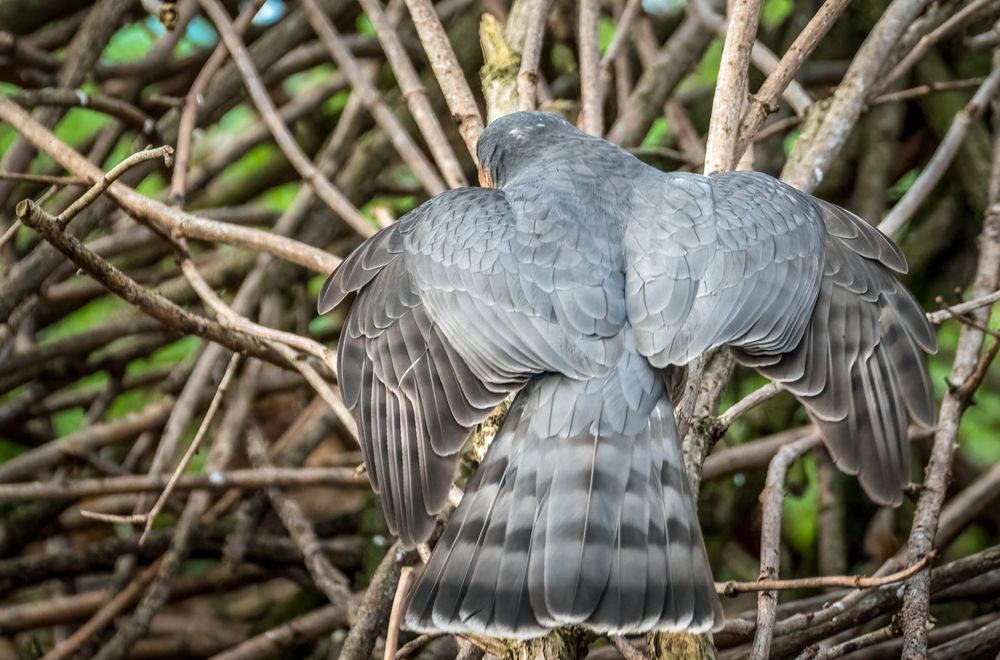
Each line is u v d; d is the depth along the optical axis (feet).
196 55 43.55
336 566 39.75
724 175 24.97
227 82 42.70
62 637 40.83
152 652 40.81
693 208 23.61
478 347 22.67
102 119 47.80
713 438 25.21
